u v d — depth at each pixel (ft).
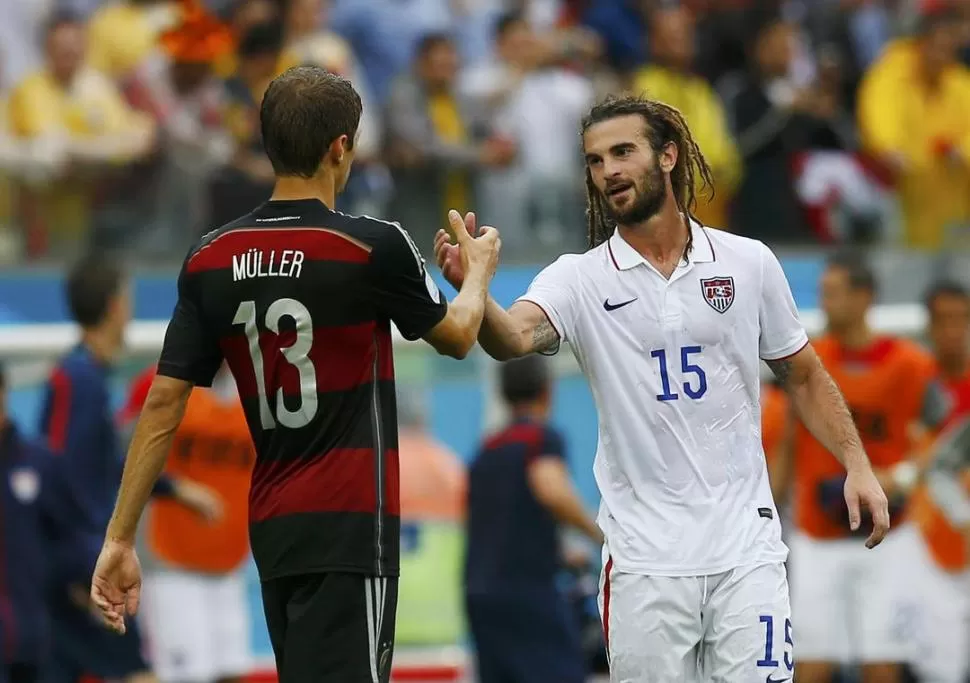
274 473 53.01
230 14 125.80
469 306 54.13
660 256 58.13
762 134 136.05
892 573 97.86
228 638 97.30
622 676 57.82
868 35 149.79
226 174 120.98
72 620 88.69
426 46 128.26
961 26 148.46
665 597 56.90
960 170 141.08
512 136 130.41
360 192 123.95
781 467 96.48
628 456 57.72
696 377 57.36
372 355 52.80
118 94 124.26
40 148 122.01
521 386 95.86
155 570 96.43
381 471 52.70
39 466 86.89
